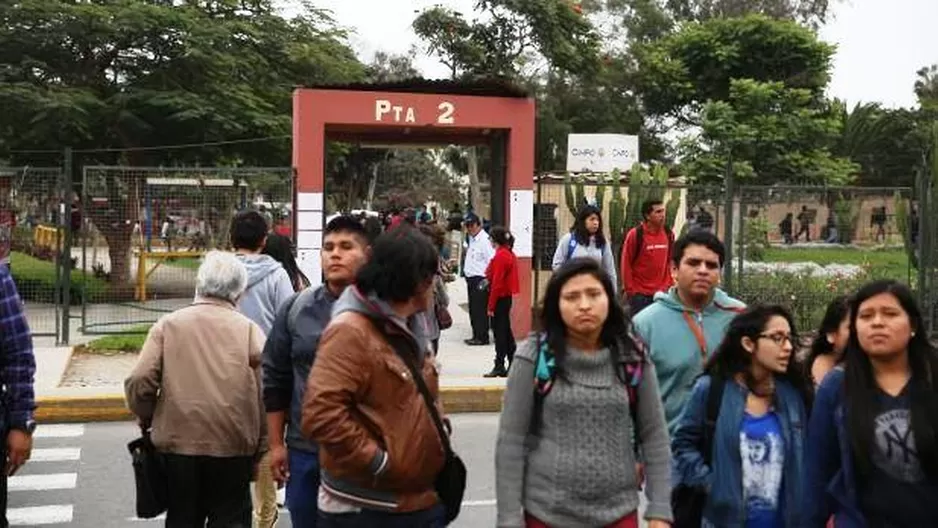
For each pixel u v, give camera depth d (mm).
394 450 3717
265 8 24422
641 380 4082
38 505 7828
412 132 17312
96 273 17547
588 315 3990
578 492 3973
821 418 3791
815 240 16703
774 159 40312
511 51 36062
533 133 16453
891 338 3588
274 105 23297
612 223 18781
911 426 3521
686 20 52344
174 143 21906
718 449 4426
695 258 5156
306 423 3703
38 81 20953
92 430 10633
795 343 4461
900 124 53781
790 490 4383
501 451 4066
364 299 3787
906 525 3539
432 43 35594
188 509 5523
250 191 16297
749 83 40938
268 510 6445
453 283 27375
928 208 16609
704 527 4488
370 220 7430
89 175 16672
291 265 7578
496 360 12766
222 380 5434
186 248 16812
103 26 20297
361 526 3799
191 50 20625
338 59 24703
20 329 4918
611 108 45625
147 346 5477
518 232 16438
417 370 3836
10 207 16734
